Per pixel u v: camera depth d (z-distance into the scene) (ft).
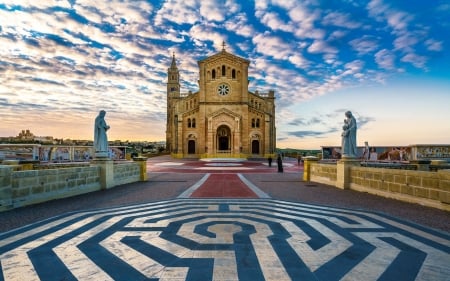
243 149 178.40
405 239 19.83
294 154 206.59
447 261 15.93
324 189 46.57
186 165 119.65
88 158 76.69
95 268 14.98
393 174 37.17
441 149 69.00
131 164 57.21
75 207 31.42
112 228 22.71
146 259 16.19
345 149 47.85
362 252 17.29
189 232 21.50
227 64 184.03
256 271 14.55
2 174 28.99
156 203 33.83
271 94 208.64
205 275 14.07
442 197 29.94
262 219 25.67
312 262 15.74
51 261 15.92
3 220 25.40
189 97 199.82
